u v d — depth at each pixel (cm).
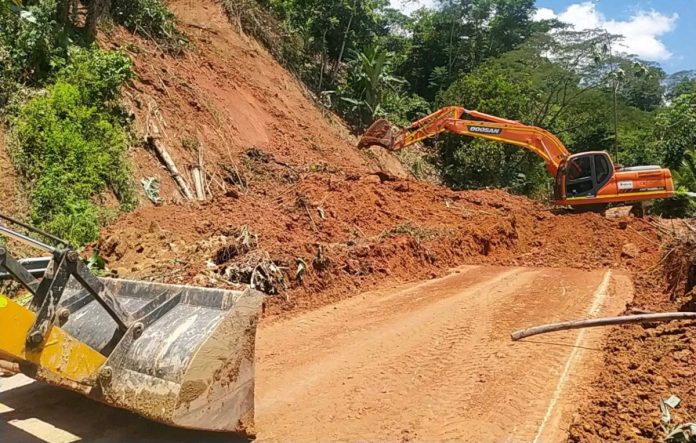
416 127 1989
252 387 479
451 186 3334
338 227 1398
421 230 1453
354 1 3403
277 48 2839
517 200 2059
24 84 1269
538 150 1947
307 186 1590
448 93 3716
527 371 642
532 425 520
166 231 1085
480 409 551
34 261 632
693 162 3066
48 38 1346
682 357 637
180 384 421
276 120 2238
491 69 3834
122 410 531
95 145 1247
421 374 641
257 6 2859
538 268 1353
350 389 600
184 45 2067
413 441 492
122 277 893
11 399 551
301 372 649
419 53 4778
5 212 1052
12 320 406
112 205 1220
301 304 948
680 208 2420
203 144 1669
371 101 3197
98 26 1664
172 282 891
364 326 833
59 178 1132
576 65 4241
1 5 1238
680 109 4000
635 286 1095
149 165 1415
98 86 1372
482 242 1531
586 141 4131
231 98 2045
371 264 1159
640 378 599
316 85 3108
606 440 490
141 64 1714
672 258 1045
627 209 1878
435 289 1084
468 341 754
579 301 966
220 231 1111
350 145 2691
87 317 506
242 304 466
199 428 437
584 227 1678
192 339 442
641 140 4103
